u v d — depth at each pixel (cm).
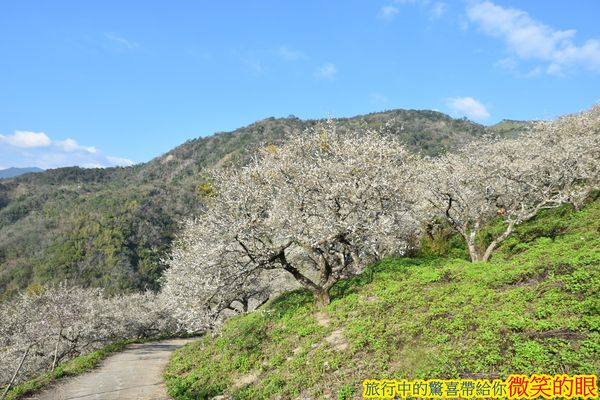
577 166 2250
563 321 940
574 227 2111
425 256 2278
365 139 2048
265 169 1995
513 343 928
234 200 1730
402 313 1346
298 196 1797
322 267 1809
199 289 1614
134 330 4575
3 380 3428
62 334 3281
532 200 2333
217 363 1719
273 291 3362
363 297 1678
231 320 2306
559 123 3416
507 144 3600
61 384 1873
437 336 1073
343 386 1040
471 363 918
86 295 4031
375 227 1639
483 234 2470
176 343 3628
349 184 1723
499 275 1391
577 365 798
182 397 1498
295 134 2477
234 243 1698
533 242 2008
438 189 2108
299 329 1578
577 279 1134
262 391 1241
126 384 1853
